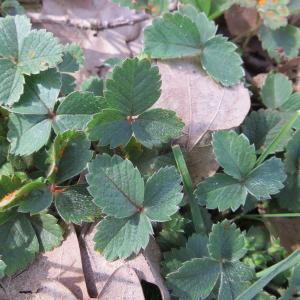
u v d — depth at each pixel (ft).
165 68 0.82
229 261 0.68
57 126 0.69
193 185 0.76
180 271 0.65
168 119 0.70
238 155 0.71
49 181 0.67
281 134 0.72
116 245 0.64
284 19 0.87
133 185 0.65
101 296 0.65
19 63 0.70
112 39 0.91
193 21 0.82
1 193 0.67
